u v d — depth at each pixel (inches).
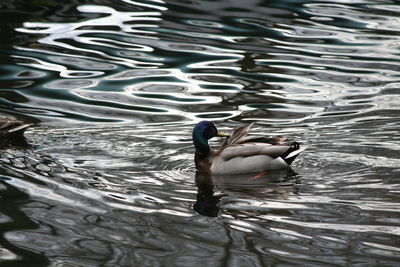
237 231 391.9
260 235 385.7
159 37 804.6
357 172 487.5
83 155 527.5
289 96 654.5
